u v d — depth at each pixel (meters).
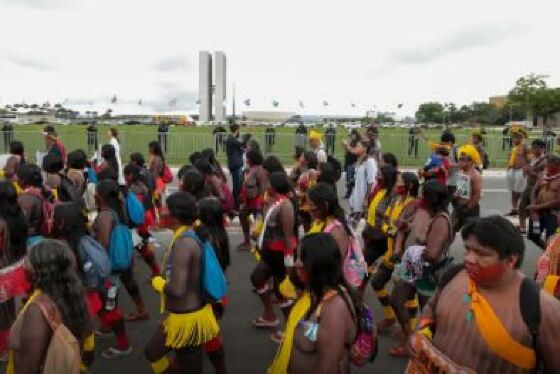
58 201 6.64
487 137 24.50
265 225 6.15
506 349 2.36
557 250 4.27
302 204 7.06
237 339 6.40
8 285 5.08
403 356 5.94
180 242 4.30
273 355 5.99
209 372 5.54
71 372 3.04
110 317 5.67
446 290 2.68
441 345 2.60
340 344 2.97
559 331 2.33
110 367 5.61
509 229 2.44
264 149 26.06
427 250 5.17
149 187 8.21
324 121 113.44
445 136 11.12
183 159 24.09
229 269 9.09
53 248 3.18
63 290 3.18
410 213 5.92
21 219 5.21
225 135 23.77
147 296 7.73
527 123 52.81
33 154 21.95
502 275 2.42
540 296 2.38
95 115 122.06
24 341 3.04
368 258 6.80
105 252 4.91
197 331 4.39
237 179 12.99
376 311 7.38
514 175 13.34
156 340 4.56
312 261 3.04
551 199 8.54
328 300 3.04
